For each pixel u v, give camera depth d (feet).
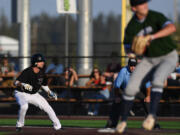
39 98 61.52
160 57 39.06
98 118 90.07
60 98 97.30
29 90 60.49
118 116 57.67
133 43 37.50
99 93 98.89
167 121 86.58
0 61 116.67
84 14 125.08
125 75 58.34
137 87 39.14
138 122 83.20
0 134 54.90
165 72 37.91
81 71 123.75
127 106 39.93
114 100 57.52
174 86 95.81
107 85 100.42
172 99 95.45
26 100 60.54
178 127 75.15
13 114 98.22
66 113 98.27
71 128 66.69
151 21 39.22
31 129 64.49
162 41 38.73
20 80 60.13
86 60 124.57
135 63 58.08
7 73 113.29
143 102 63.21
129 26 40.68
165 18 38.88
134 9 39.11
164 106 100.73
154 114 37.68
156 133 56.44
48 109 61.72
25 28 139.95
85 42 125.08
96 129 64.69
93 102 93.76
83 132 56.13
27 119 88.74
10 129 64.08
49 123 80.59
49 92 62.85
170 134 57.11
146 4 38.91
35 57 60.80
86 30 125.29
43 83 62.34
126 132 51.96
